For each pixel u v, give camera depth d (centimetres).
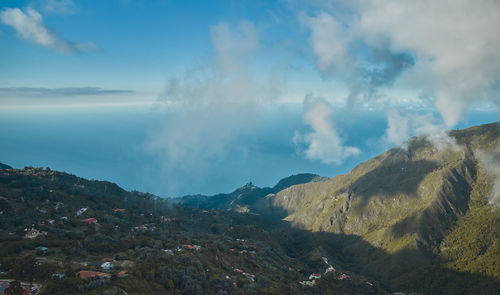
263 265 16062
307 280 16438
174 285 9725
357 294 16538
